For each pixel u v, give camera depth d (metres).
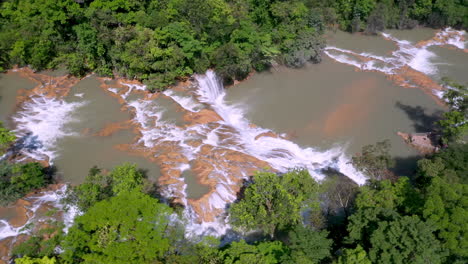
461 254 31.70
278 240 42.03
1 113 62.41
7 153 55.03
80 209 39.91
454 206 34.47
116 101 67.50
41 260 31.06
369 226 35.25
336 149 61.09
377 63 83.88
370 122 66.62
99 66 72.75
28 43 69.12
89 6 73.56
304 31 80.38
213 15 74.12
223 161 55.84
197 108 66.38
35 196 48.81
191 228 46.31
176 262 32.22
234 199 50.44
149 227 32.34
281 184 42.50
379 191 41.50
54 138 59.06
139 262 31.02
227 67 70.56
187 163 55.12
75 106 65.94
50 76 72.19
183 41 68.62
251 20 80.94
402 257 29.73
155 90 69.62
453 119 56.78
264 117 67.94
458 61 86.12
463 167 47.81
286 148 61.22
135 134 60.38
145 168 53.88
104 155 56.22
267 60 77.44
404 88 75.38
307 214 47.22
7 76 70.94
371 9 94.88
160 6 76.00
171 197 49.28
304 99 72.38
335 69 81.75
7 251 41.03
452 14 97.19
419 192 41.56
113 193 42.00
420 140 61.97
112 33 69.19
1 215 45.66
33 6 70.00
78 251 32.16
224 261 33.97
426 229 30.98
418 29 100.12
